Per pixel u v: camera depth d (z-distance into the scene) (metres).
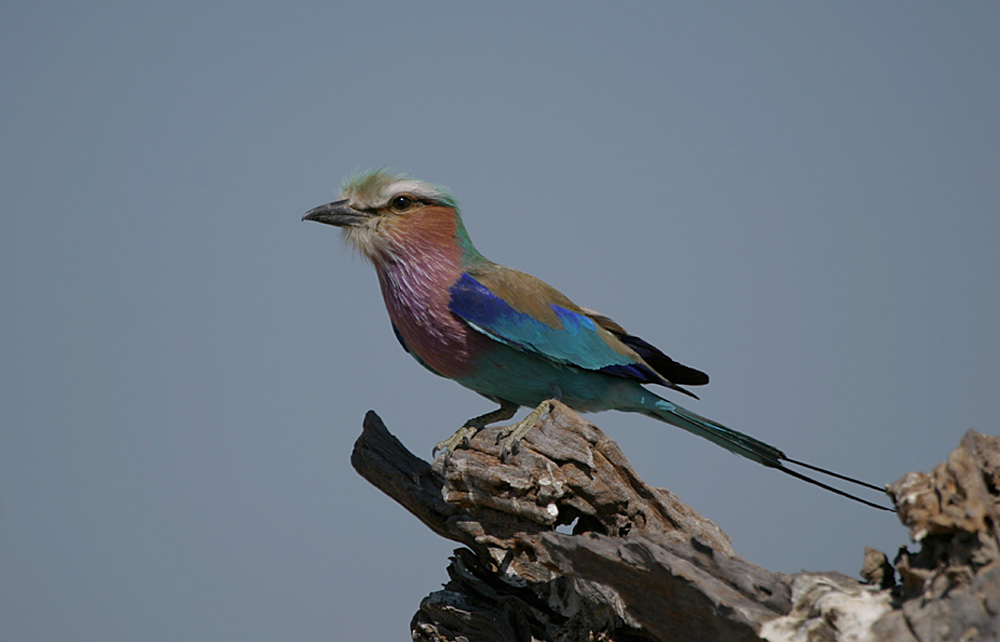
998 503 6.90
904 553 7.38
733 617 7.77
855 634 7.11
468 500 10.70
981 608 6.61
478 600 11.37
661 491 10.38
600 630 10.38
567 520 10.80
